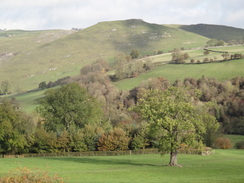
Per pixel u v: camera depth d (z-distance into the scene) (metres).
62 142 101.12
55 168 64.75
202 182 42.34
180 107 64.31
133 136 99.69
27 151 103.69
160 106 65.88
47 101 124.94
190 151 89.62
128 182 44.34
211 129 104.25
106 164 71.75
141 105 68.44
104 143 98.00
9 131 95.56
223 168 60.81
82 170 61.56
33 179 31.97
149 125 65.81
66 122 123.38
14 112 101.62
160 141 65.75
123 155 92.44
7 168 64.25
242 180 42.50
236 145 108.00
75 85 127.75
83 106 122.69
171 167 63.50
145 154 92.75
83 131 103.81
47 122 121.62
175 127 65.50
